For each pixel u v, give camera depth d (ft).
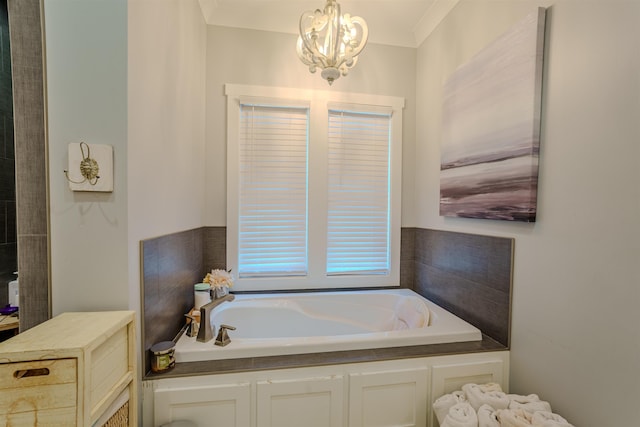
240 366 3.89
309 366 3.95
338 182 7.29
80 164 3.11
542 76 3.89
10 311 5.36
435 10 6.28
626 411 2.93
